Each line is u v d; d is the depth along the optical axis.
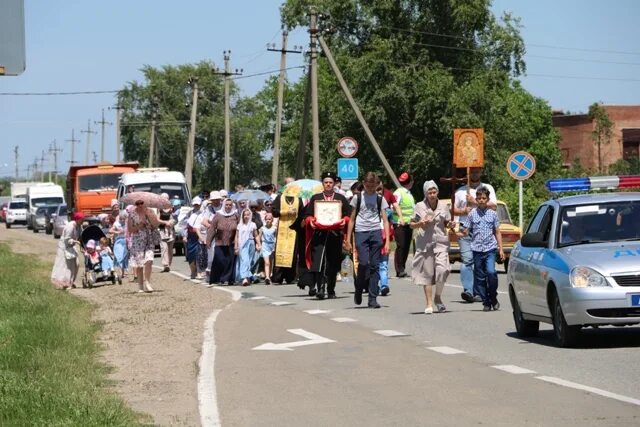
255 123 137.38
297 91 105.94
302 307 21.66
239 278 28.95
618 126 108.69
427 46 74.31
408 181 30.05
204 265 31.52
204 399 11.30
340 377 12.56
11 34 11.84
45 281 31.22
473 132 32.50
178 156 138.00
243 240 28.92
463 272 22.30
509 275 16.75
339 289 26.28
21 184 115.50
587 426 9.33
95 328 18.48
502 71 74.38
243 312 20.50
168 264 36.00
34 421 9.82
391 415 10.20
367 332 16.91
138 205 26.62
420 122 70.38
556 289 14.52
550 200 16.41
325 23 76.50
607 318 13.98
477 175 21.78
